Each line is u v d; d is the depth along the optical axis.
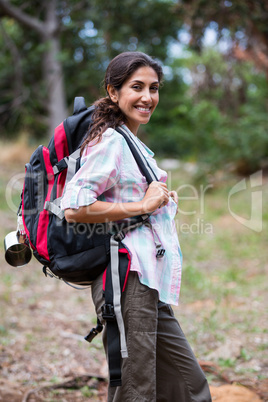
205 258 9.44
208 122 16.94
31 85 21.36
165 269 2.92
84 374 4.78
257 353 5.20
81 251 2.77
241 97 17.52
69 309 6.91
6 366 5.01
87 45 21.11
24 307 6.94
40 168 2.95
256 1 8.23
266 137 15.80
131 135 2.92
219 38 8.96
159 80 2.98
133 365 2.77
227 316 6.37
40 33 19.75
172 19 18.41
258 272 8.39
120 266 2.76
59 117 20.28
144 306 2.78
